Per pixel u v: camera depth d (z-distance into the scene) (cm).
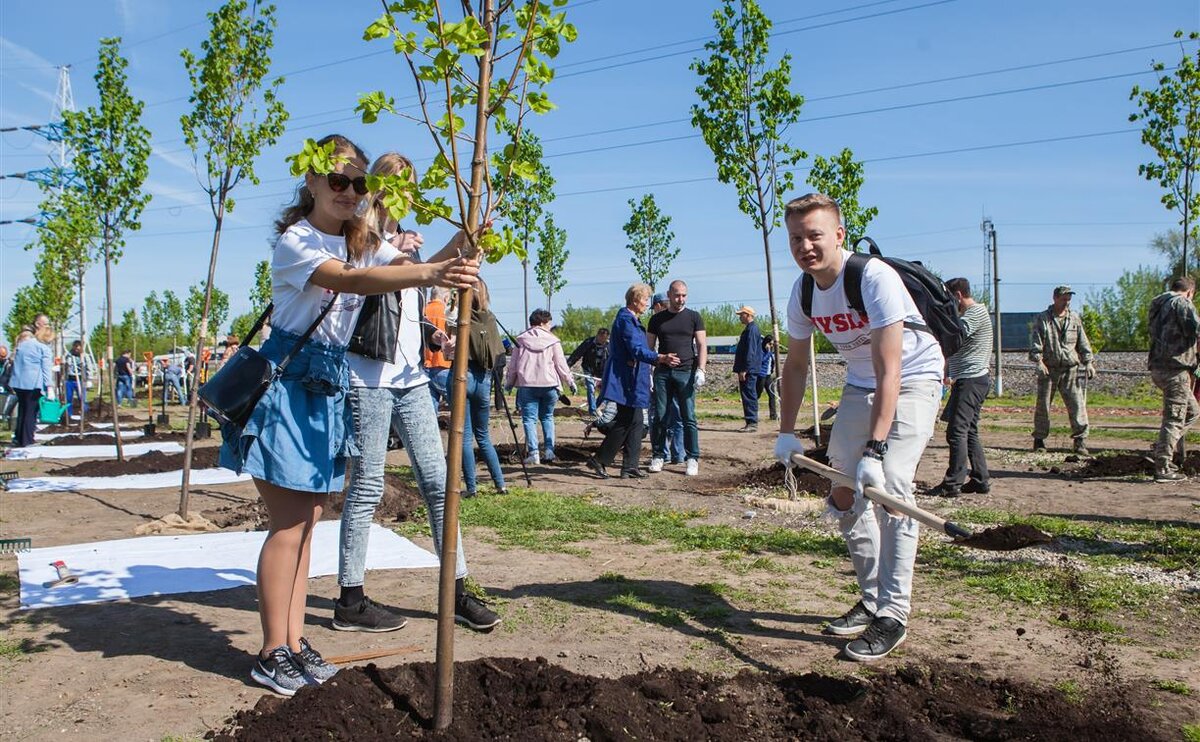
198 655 406
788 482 452
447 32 280
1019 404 2331
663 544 651
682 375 1030
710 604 490
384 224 402
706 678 366
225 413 345
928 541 643
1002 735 327
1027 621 463
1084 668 396
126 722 331
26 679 375
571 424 1714
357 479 437
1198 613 475
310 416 358
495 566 578
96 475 1099
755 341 1605
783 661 402
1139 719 340
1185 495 843
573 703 328
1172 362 920
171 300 5650
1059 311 1183
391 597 501
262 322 374
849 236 1262
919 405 414
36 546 664
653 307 1165
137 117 1048
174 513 791
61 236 1805
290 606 375
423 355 456
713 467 1099
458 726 312
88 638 430
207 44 791
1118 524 707
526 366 1121
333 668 373
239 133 792
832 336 425
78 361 2359
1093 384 2705
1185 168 1338
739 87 1268
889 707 343
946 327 419
